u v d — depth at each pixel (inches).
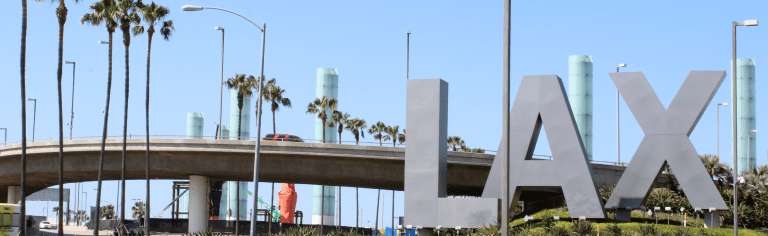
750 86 5757.9
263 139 2829.7
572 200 1717.5
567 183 1726.1
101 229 3511.3
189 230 2965.1
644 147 1772.9
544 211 2504.9
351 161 2711.6
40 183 3654.0
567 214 2294.5
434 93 1734.7
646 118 1782.7
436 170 1707.7
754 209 2310.5
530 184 1761.8
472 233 1675.7
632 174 1772.9
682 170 1726.1
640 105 1792.6
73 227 4101.9
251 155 2728.8
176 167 2822.3
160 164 2834.6
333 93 6402.6
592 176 1724.9
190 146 2721.5
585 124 5270.7
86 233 3065.9
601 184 2677.2
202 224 2965.1
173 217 4001.0
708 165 2429.9
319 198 6451.8
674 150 1738.4
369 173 2731.3
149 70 2369.6
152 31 2362.2
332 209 6446.9
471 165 2620.6
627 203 1761.8
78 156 2955.2
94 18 2166.6
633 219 2181.3
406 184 1729.8
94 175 3189.0
